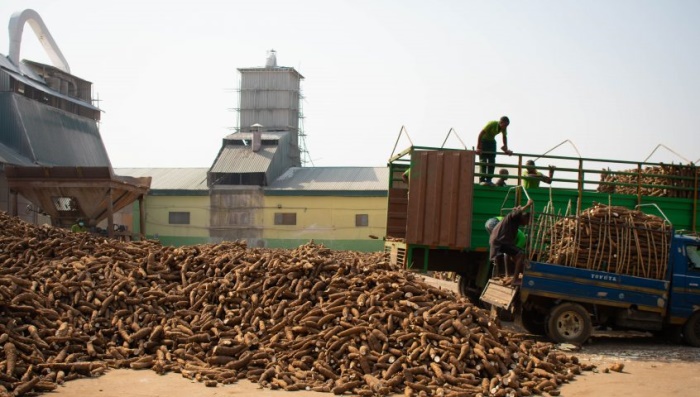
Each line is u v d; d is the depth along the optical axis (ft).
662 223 38.68
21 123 111.86
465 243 43.27
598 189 50.03
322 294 32.86
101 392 23.91
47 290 32.27
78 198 70.08
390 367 26.53
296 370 27.09
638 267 37.83
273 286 33.68
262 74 199.21
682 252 38.27
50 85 135.64
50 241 39.91
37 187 69.36
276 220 140.56
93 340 29.45
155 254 38.45
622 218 38.45
